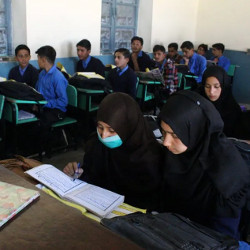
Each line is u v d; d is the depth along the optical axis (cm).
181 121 106
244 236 129
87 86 315
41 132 286
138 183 138
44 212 63
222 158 109
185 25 610
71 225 59
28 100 261
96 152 146
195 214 119
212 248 76
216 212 111
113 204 100
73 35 400
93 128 331
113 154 141
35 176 112
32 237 55
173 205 128
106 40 495
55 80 299
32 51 360
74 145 328
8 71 347
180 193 120
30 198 66
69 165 148
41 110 280
